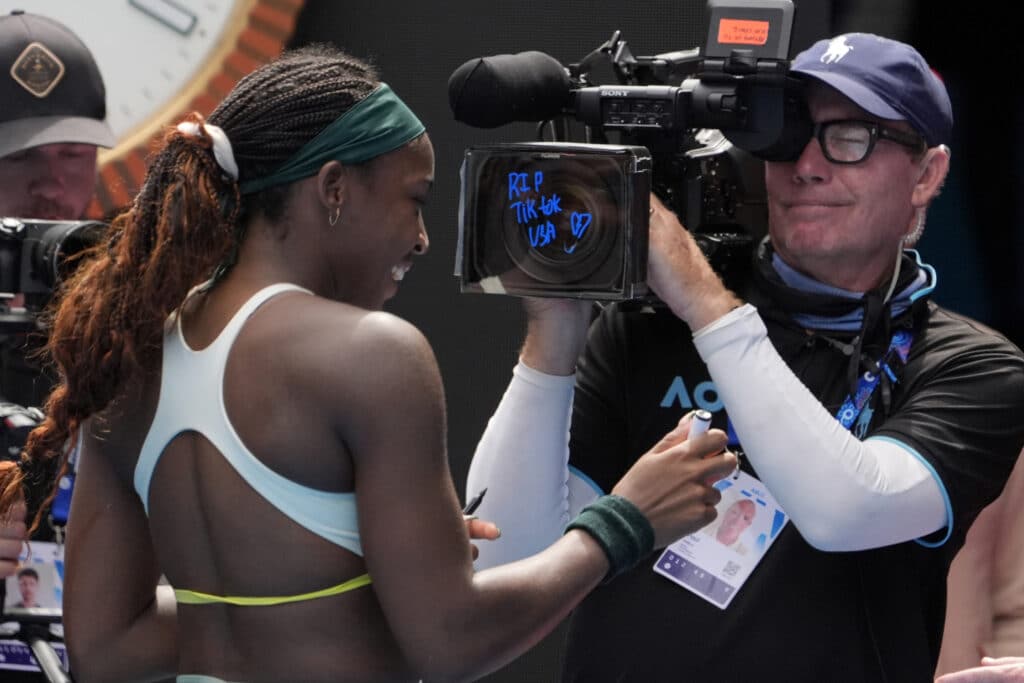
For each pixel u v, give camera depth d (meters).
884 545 7.75
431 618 5.68
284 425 5.66
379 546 5.66
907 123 8.17
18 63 10.31
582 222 7.22
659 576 8.23
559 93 8.05
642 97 7.94
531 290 7.32
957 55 14.47
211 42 13.96
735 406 7.71
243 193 5.96
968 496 7.90
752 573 8.15
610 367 8.70
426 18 14.23
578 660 8.46
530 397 8.11
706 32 7.96
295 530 5.71
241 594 5.83
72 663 6.52
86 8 13.80
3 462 7.22
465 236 7.37
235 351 5.78
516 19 14.16
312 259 6.03
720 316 7.79
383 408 5.62
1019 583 9.96
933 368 8.14
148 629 6.54
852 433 8.16
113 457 6.26
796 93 8.05
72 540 6.46
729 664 8.05
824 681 7.96
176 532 6.01
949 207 14.81
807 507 7.59
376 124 6.02
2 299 8.48
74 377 6.01
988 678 7.79
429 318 14.70
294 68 6.04
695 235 8.55
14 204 10.46
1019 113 14.48
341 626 5.80
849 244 8.16
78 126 10.46
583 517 6.42
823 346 8.40
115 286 5.96
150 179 6.02
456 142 14.41
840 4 14.19
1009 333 14.84
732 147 8.73
